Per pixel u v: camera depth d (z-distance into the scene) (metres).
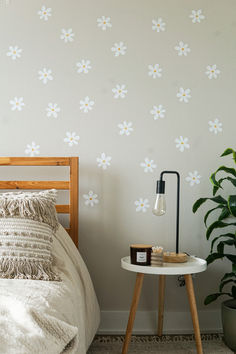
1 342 0.88
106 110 2.22
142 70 2.24
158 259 1.78
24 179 2.21
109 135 2.22
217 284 2.23
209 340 2.06
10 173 2.20
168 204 2.23
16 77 2.21
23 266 1.55
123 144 2.22
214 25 2.28
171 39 2.26
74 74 2.22
